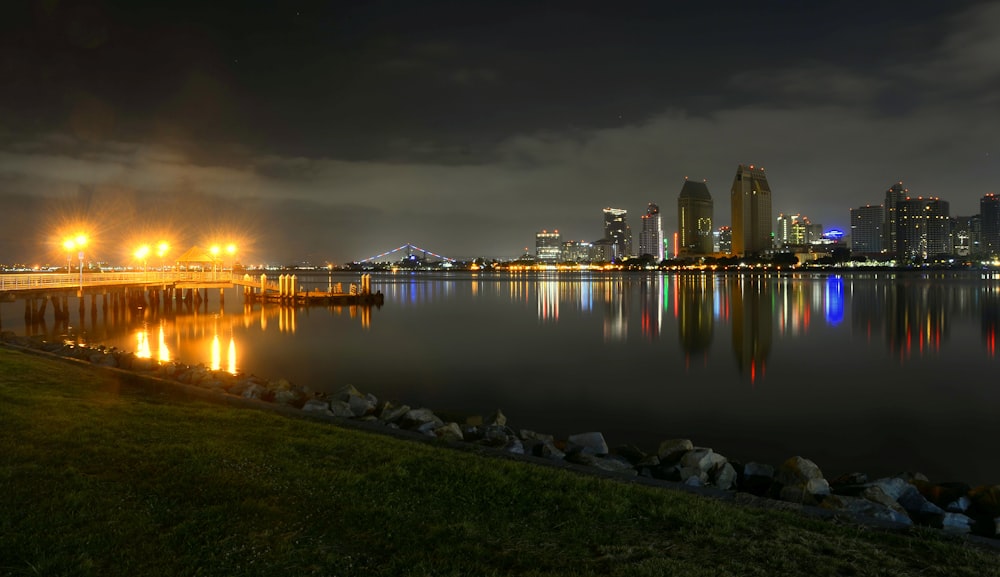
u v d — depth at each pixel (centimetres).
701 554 754
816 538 812
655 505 912
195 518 807
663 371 3391
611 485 995
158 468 984
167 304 7344
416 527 803
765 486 1377
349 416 1753
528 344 4538
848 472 1758
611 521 852
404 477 995
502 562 716
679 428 2214
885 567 730
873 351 4162
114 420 1278
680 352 4128
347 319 6631
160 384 1859
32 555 699
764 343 4569
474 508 880
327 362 3672
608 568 708
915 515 1195
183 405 1527
